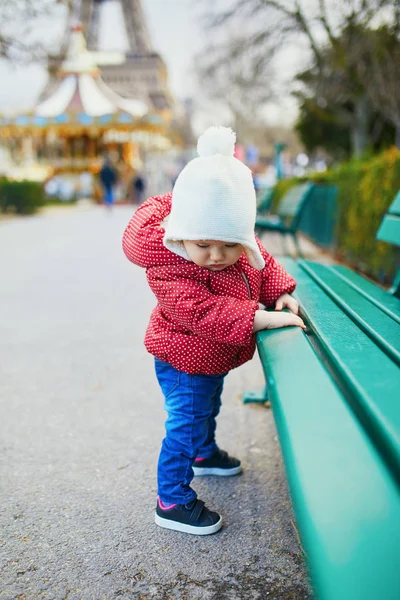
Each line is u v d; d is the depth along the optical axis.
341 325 1.50
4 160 32.62
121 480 2.22
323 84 12.05
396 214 2.70
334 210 7.32
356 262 6.12
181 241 1.66
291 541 1.85
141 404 2.95
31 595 1.61
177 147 51.38
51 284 6.30
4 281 6.48
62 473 2.28
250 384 3.25
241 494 2.13
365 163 5.85
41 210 20.08
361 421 1.02
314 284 2.21
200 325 1.65
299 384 1.18
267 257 1.98
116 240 10.95
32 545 1.83
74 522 1.96
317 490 0.88
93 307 5.17
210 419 2.19
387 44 8.40
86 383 3.25
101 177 19.50
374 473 0.90
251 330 1.59
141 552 1.80
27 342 4.07
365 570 0.77
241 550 1.81
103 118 28.34
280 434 1.04
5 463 2.36
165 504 1.92
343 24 8.80
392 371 1.12
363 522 0.83
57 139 32.47
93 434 2.62
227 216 1.52
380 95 9.61
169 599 1.60
